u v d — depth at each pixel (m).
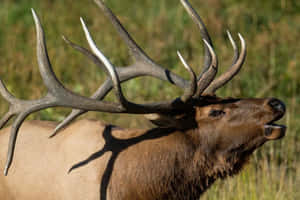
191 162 16.91
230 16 38.75
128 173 16.56
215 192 21.58
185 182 16.94
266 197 21.80
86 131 17.28
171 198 16.88
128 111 15.86
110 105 15.80
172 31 37.00
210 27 36.16
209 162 17.00
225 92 28.73
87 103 15.77
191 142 16.97
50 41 33.09
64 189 16.56
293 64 32.25
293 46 35.22
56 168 16.78
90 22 36.56
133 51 17.36
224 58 31.80
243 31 37.09
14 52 32.00
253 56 33.62
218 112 16.84
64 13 37.62
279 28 37.59
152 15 40.12
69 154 16.84
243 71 31.17
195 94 16.77
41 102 15.64
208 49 17.62
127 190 16.59
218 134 16.88
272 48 34.28
